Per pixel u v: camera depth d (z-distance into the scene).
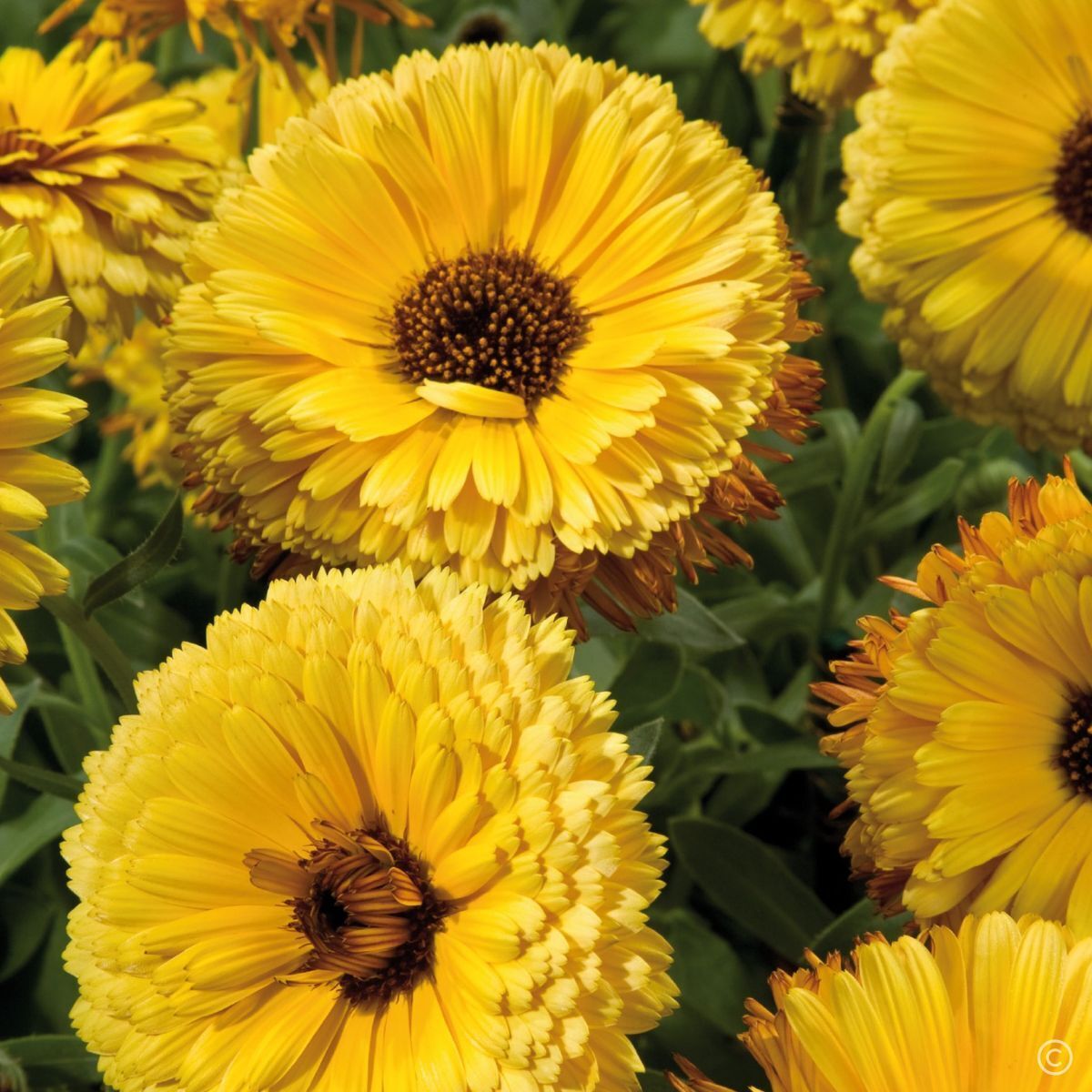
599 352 0.40
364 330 0.40
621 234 0.40
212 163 0.44
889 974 0.35
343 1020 0.36
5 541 0.37
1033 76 0.44
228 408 0.39
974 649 0.37
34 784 0.40
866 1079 0.35
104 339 0.48
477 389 0.39
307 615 0.36
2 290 0.37
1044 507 0.37
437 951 0.36
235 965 0.36
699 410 0.38
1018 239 0.44
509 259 0.40
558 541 0.39
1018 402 0.44
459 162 0.40
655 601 0.39
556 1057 0.35
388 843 0.37
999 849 0.37
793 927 0.43
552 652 0.36
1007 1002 0.35
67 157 0.43
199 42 0.45
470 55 0.40
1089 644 0.37
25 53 0.44
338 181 0.40
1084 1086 0.35
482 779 0.36
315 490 0.38
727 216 0.40
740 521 0.40
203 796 0.36
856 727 0.38
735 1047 0.44
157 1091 0.36
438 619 0.36
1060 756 0.37
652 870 0.36
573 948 0.35
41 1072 0.42
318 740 0.36
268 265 0.40
